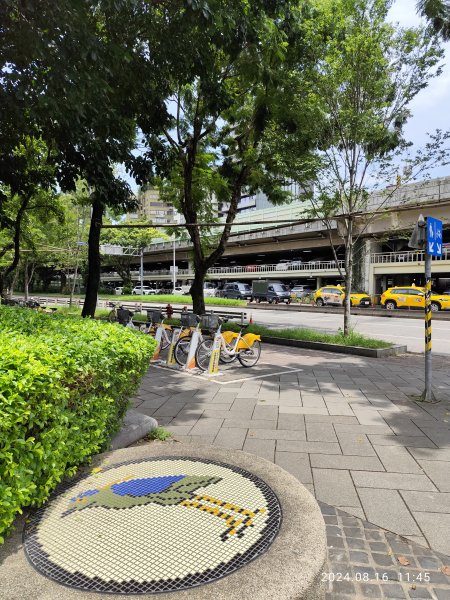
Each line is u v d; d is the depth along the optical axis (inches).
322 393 244.8
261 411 209.8
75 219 983.6
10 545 85.5
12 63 226.7
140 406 218.1
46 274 2242.9
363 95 388.5
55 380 98.6
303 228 1457.9
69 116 240.4
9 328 149.6
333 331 610.2
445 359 367.6
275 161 457.4
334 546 103.9
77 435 113.1
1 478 83.1
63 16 192.4
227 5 237.5
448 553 101.3
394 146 388.2
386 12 367.9
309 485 133.6
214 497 104.1
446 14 346.6
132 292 2190.0
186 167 504.1
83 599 70.3
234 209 543.8
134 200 396.2
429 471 143.2
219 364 331.6
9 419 83.7
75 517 95.5
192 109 494.9
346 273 439.2
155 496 104.3
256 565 78.9
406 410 211.8
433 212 981.2
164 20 252.2
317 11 363.9
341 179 404.2
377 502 123.6
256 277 1875.0
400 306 1018.1
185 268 2466.8
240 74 399.5
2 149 337.7
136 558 81.2
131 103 321.1
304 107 381.1
